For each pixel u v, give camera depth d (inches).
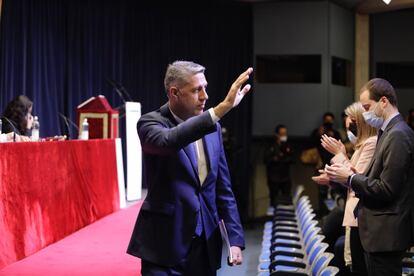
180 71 84.6
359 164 127.3
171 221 83.6
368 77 394.0
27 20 297.0
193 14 368.8
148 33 361.1
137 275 142.5
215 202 89.7
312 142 365.1
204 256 86.0
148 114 86.9
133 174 281.3
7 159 147.9
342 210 194.1
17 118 199.8
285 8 371.6
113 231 199.3
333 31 373.1
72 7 324.8
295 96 373.4
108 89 344.5
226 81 372.5
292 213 251.0
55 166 180.1
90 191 215.3
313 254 140.5
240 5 374.9
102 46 340.5
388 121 110.5
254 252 269.3
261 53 374.3
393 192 103.9
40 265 149.0
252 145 385.7
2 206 145.3
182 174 84.5
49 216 174.9
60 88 320.2
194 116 83.2
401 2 358.0
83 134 236.5
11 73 287.0
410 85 384.5
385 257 107.0
